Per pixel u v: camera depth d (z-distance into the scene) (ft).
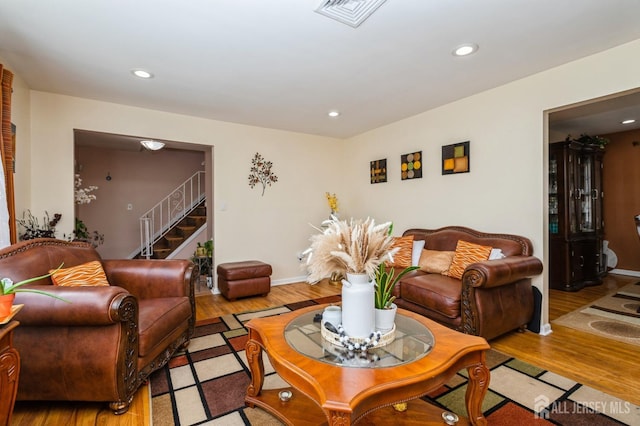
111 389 5.46
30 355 5.33
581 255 14.34
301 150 16.33
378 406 3.90
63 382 5.41
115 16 6.31
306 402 5.65
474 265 7.81
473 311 7.77
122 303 5.39
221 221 14.08
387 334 5.14
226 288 12.64
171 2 5.89
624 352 7.82
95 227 19.17
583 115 12.74
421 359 4.46
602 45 7.63
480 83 9.93
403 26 6.72
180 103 11.62
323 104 11.83
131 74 9.12
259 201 15.06
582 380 6.53
